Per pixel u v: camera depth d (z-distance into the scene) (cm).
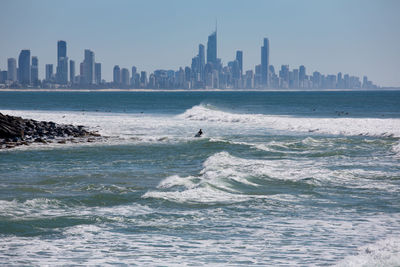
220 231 2648
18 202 3259
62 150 6312
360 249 2277
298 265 2108
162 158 5594
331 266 2080
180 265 2119
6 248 2342
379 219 2888
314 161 5272
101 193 3609
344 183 4016
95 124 10800
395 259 2045
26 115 13800
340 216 2966
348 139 7112
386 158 5453
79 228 2680
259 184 3972
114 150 6303
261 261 2166
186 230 2667
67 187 3884
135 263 2145
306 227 2722
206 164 4994
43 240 2473
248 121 11456
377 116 14400
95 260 2181
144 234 2591
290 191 3725
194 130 9388
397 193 3628
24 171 4697
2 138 7544
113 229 2677
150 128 9819
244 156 5725
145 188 3828
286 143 6769
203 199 3403
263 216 2969
